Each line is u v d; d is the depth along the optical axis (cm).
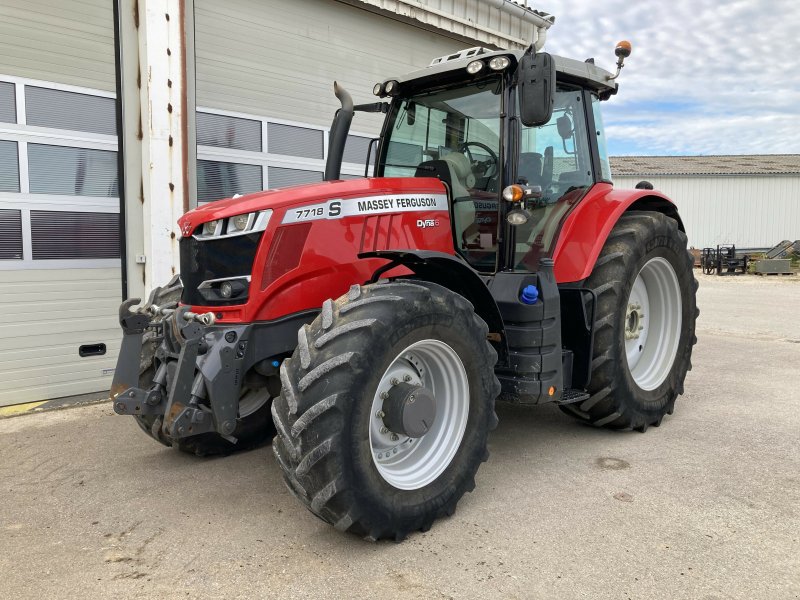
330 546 239
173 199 489
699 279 1723
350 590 209
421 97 360
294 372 232
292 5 565
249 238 268
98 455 343
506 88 316
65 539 247
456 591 208
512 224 310
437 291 260
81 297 470
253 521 261
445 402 271
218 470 320
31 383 452
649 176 3112
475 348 269
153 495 289
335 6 597
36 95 442
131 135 481
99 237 476
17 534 251
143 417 320
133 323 265
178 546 240
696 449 340
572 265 334
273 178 568
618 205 364
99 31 465
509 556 229
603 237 347
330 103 604
